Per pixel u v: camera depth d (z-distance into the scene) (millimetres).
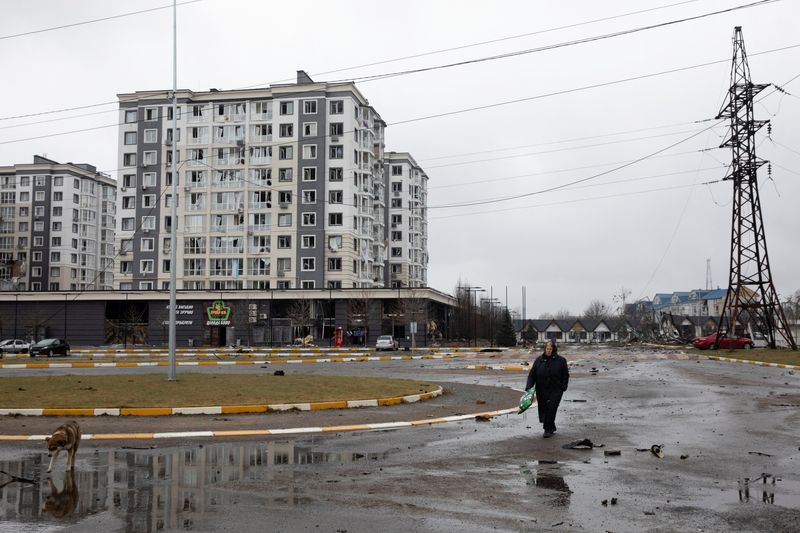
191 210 82312
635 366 34812
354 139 82062
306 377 21984
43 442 11258
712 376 27359
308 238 80062
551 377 12094
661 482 8188
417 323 70625
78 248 112562
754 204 48906
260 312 73438
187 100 83250
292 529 6250
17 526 6355
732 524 6410
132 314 73312
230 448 10695
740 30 47844
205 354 51812
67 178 111000
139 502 7246
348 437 11945
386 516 6691
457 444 11133
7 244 110500
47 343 49938
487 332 106000
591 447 10734
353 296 71938
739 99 47969
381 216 93000
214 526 6355
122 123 84312
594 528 6285
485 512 6828
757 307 50062
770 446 10805
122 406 15320
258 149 82000
